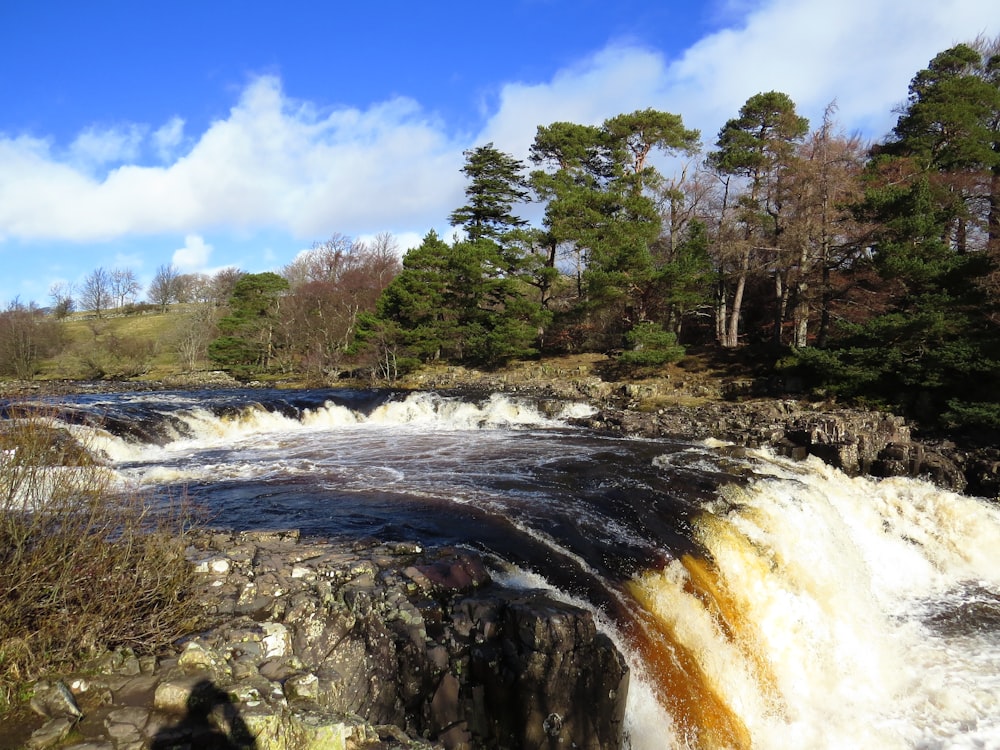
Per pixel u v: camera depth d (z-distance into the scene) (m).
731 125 47.41
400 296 47.44
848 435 23.55
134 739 5.73
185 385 47.41
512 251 49.03
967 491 21.14
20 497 7.44
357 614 8.05
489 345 45.25
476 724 7.78
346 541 10.80
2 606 6.53
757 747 9.41
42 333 60.31
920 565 15.81
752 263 42.09
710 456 19.83
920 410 26.81
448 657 7.87
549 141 54.09
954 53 45.69
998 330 26.25
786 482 16.19
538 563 10.45
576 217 47.31
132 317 93.81
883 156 40.44
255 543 10.41
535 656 7.74
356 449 21.69
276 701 6.45
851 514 16.47
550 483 15.82
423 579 9.12
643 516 13.09
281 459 19.70
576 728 7.77
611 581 10.17
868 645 12.13
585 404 31.64
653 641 9.30
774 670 10.84
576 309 46.41
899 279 30.78
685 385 35.09
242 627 7.64
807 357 30.20
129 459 19.69
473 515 12.75
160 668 6.82
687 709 9.09
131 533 8.05
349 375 48.81
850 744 9.67
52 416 8.77
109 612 7.11
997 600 14.41
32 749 5.50
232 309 66.81
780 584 12.41
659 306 45.12
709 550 11.96
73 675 6.54
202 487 15.38
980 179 37.09
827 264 33.59
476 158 61.47
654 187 50.00
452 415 31.42
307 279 81.25
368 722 6.64
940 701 10.63
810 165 33.88
